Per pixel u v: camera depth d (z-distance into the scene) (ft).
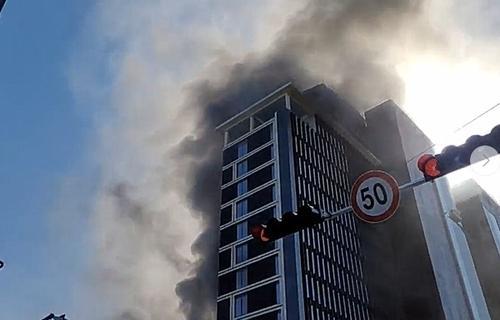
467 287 301.02
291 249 214.48
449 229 323.57
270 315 203.10
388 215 30.60
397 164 321.73
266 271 217.77
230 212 257.96
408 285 277.03
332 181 270.46
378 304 253.65
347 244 253.65
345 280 234.79
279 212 229.66
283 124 265.95
